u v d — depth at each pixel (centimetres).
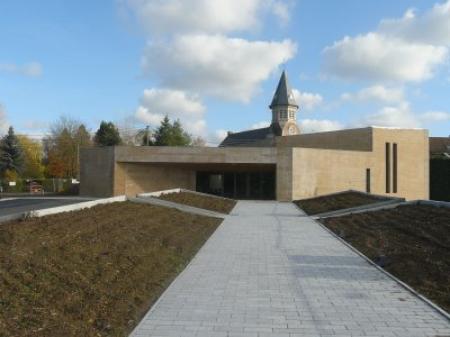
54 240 934
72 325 573
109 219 1341
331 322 645
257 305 729
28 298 623
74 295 674
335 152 3938
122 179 3750
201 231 1564
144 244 1108
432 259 988
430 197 5162
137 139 8094
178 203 2297
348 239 1424
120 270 850
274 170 4250
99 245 980
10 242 859
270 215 2272
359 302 745
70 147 7156
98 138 7769
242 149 3625
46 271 739
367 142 4366
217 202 2728
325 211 2330
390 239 1307
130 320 634
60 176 6912
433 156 5975
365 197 2550
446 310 694
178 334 593
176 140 7275
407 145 4591
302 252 1222
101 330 581
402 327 622
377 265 1040
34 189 5512
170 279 895
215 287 842
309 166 3712
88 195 3984
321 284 868
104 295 702
